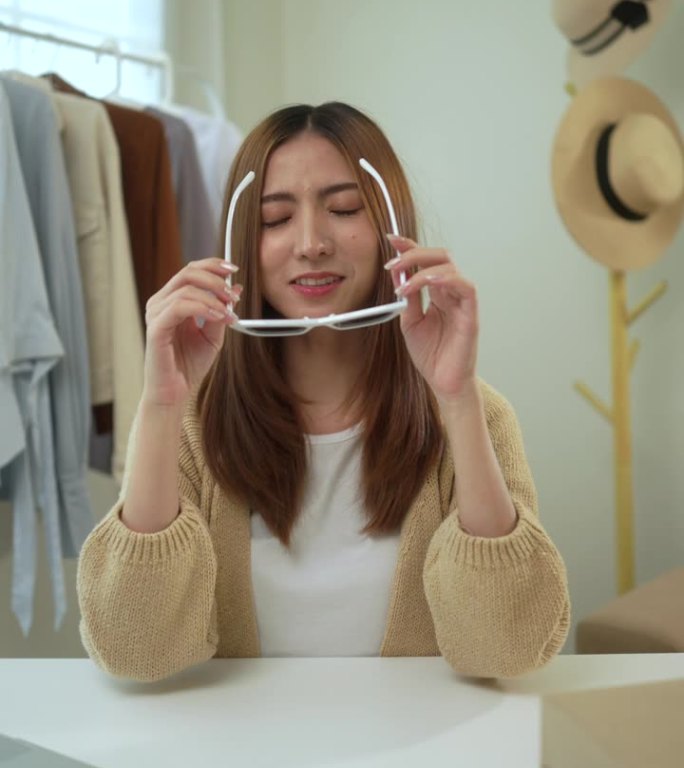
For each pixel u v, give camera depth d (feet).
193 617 2.69
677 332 6.20
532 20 6.75
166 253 5.67
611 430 6.49
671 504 6.26
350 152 2.89
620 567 5.89
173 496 2.71
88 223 5.45
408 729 2.29
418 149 7.44
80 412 5.28
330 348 3.10
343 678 2.69
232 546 3.04
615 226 5.77
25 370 5.00
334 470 3.08
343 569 3.01
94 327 5.50
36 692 2.62
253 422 3.03
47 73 5.88
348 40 7.78
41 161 5.13
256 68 7.92
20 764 1.99
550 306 6.78
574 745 2.41
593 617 4.78
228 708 2.46
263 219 2.95
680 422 6.20
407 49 7.45
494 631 2.56
